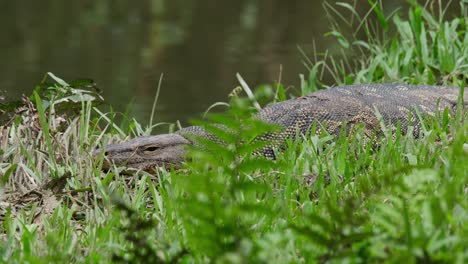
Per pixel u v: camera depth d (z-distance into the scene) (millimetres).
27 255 6680
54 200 8891
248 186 6117
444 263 5820
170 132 11930
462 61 14281
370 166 9391
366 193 6969
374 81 14812
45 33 32062
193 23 33281
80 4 38562
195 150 6441
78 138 10398
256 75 23812
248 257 5746
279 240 6008
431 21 15625
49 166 9586
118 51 28375
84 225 8414
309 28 30391
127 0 39250
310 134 10781
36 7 37969
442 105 11477
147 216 8469
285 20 32438
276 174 9188
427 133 9945
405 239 6000
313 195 8859
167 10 36531
